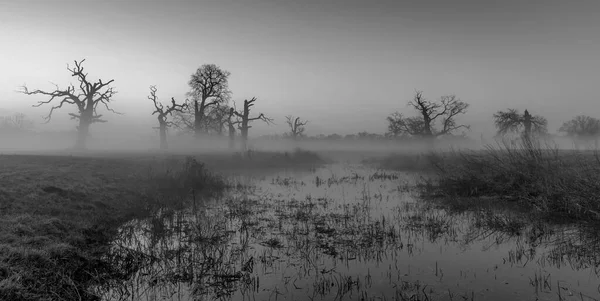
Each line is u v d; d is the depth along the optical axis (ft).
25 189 36.47
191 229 33.63
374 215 39.99
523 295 18.99
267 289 20.24
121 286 20.88
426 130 202.69
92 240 28.91
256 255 26.22
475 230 32.94
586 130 222.69
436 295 19.04
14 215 28.99
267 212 42.11
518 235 31.04
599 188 36.45
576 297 18.58
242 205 46.52
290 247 28.17
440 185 59.26
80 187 42.93
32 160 61.16
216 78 171.01
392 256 25.77
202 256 25.90
